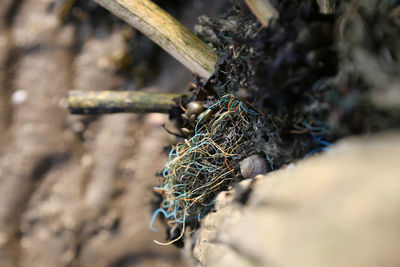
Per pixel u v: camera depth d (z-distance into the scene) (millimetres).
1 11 439
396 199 119
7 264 433
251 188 211
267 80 199
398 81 168
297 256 131
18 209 443
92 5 438
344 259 120
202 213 250
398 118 166
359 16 185
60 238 443
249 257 159
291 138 206
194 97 252
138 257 441
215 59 249
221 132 240
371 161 137
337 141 192
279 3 204
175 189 257
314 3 196
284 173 198
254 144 227
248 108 227
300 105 198
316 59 191
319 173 148
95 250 443
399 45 175
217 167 241
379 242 116
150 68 441
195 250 239
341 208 129
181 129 263
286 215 148
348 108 181
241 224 187
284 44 198
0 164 441
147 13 252
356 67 182
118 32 443
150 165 437
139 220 440
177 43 250
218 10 394
